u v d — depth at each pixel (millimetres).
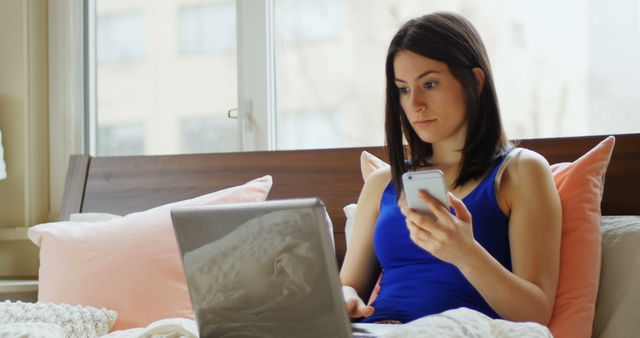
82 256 1971
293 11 2541
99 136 2867
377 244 1655
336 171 2168
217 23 2668
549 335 1102
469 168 1588
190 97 2715
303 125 2531
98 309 1763
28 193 2764
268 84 2553
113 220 2074
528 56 2215
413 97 1617
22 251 2762
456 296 1496
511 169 1552
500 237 1533
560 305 1511
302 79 2531
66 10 2822
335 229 2137
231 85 2645
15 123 2770
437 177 1297
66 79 2822
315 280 1109
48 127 2844
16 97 2770
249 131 2574
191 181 2352
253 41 2572
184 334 1237
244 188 2113
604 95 2139
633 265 1552
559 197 1593
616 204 1840
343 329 1116
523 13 2221
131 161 2463
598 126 2146
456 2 2305
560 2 2182
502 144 1616
